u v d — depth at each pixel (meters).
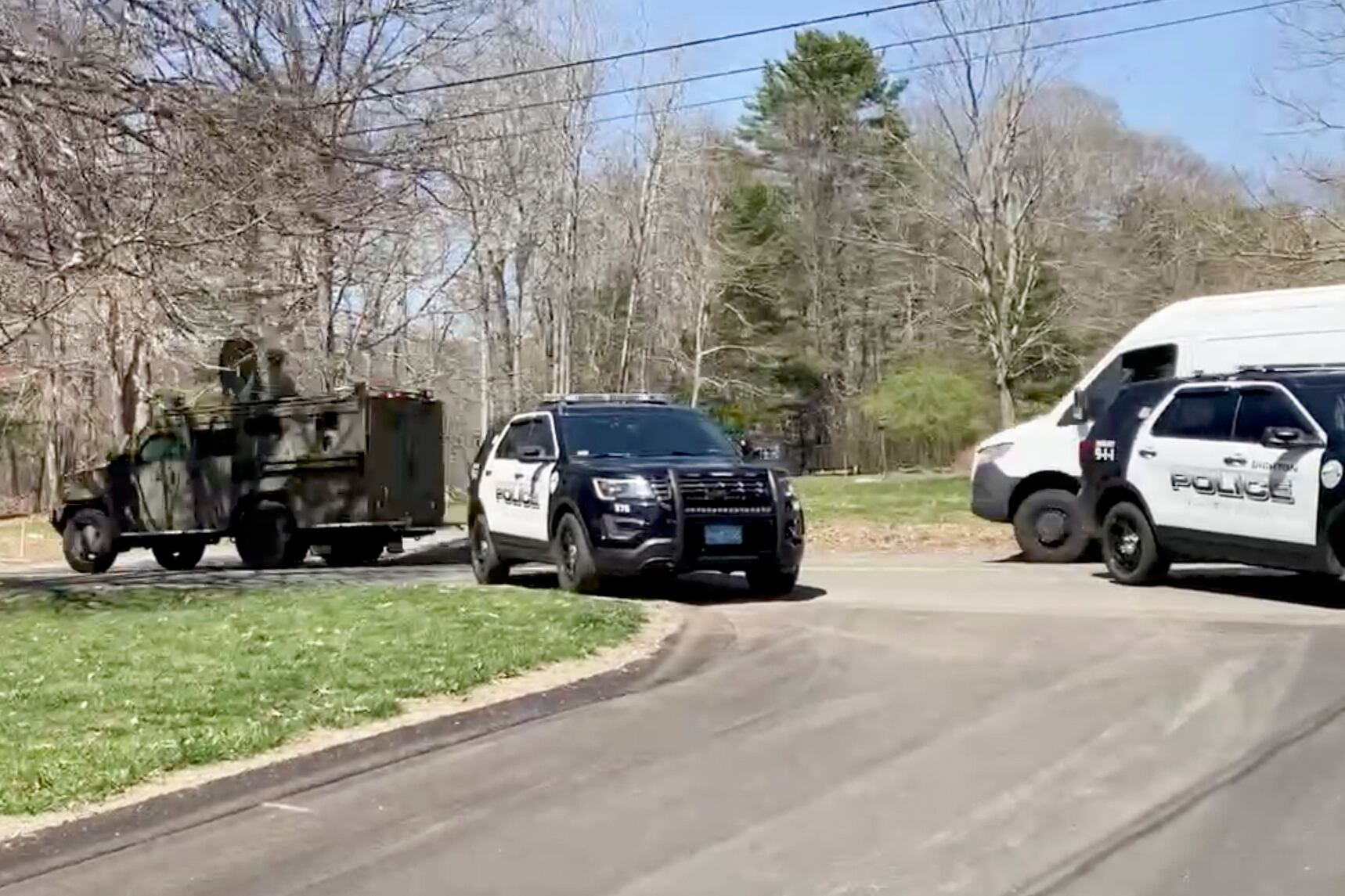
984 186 35.47
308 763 7.23
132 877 5.57
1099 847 5.57
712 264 53.66
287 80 15.74
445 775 6.96
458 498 37.47
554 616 11.56
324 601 13.41
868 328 56.25
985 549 19.17
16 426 43.41
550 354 43.28
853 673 9.23
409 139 18.62
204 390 27.55
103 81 13.82
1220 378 13.02
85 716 8.18
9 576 21.73
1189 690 8.32
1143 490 13.50
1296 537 11.90
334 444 20.45
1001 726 7.58
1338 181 24.72
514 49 31.73
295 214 15.23
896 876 5.33
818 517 23.03
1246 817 5.91
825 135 58.31
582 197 44.09
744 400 56.84
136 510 21.88
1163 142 46.56
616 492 13.01
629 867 5.52
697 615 12.12
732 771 6.86
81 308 18.94
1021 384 44.50
